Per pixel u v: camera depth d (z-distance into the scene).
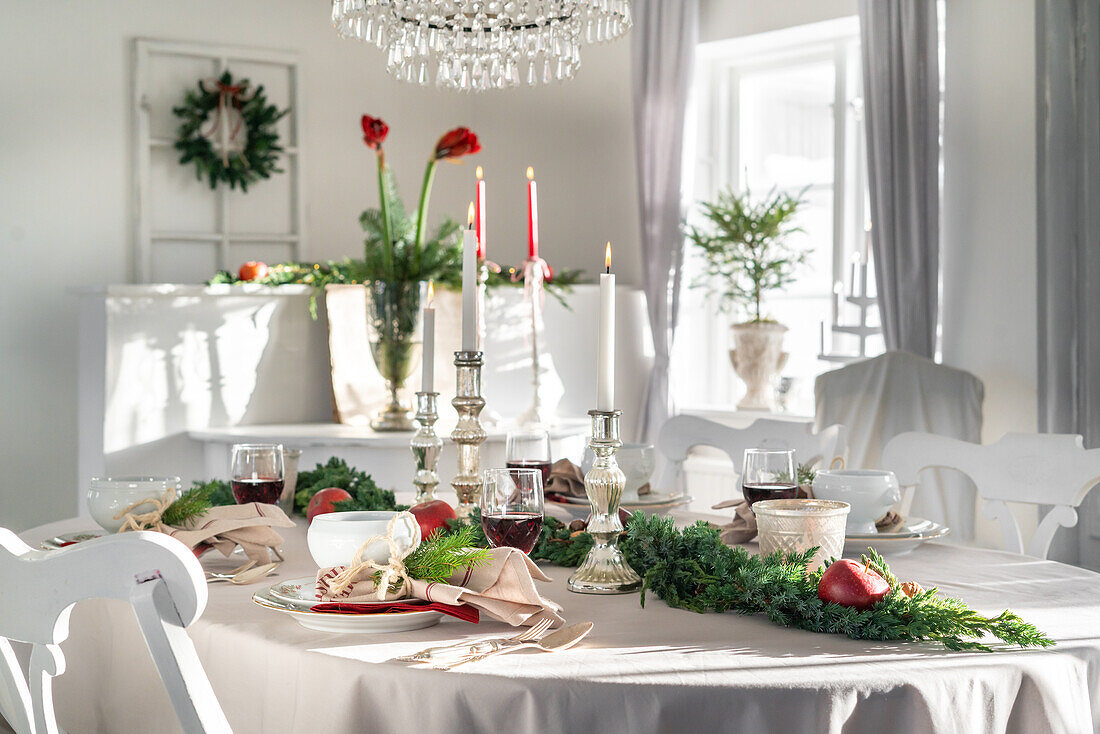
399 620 1.09
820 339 3.61
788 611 1.13
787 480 1.43
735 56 4.11
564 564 1.47
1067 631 1.12
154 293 3.09
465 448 1.61
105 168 3.65
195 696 0.80
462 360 1.58
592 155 4.30
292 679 1.02
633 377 4.02
